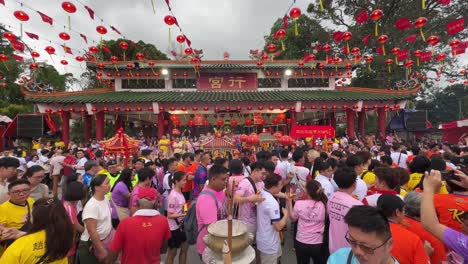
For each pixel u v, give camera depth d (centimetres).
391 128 2603
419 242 246
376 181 398
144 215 356
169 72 2220
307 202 427
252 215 460
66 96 1923
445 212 305
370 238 169
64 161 1067
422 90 3325
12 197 380
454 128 1728
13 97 2967
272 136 1307
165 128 2470
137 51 2950
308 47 3139
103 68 2138
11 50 2777
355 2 2669
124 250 345
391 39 2547
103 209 416
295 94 2069
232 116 2602
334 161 543
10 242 345
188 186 770
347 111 2017
